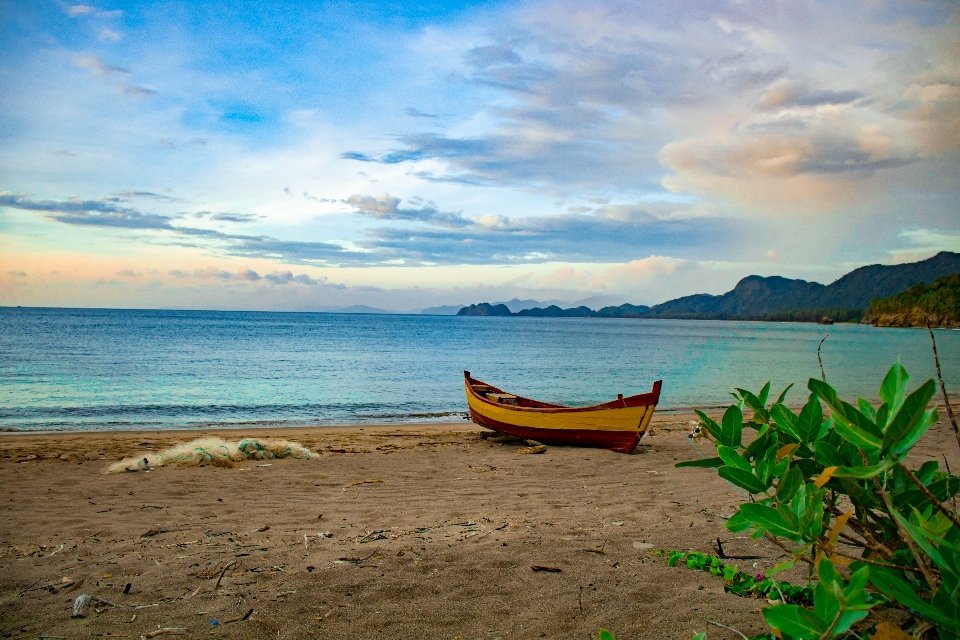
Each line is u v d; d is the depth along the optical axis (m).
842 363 40.12
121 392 21.20
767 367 36.28
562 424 10.91
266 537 5.01
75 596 3.65
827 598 1.56
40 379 24.34
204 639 3.06
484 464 9.12
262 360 35.53
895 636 1.75
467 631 3.12
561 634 3.05
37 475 8.20
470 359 39.75
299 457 9.60
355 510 6.08
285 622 3.25
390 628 3.17
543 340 72.06
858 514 2.22
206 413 17.16
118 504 6.39
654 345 63.41
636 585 3.71
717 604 3.35
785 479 1.92
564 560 4.23
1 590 3.76
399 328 107.81
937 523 1.80
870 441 1.51
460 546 4.63
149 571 4.09
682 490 7.01
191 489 7.21
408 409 18.47
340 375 28.44
